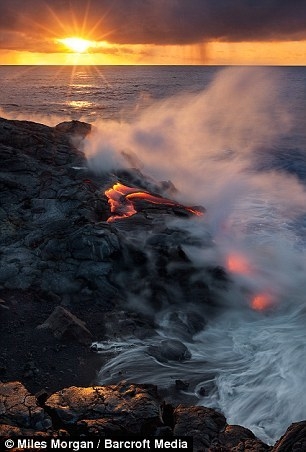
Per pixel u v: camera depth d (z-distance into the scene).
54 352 10.14
